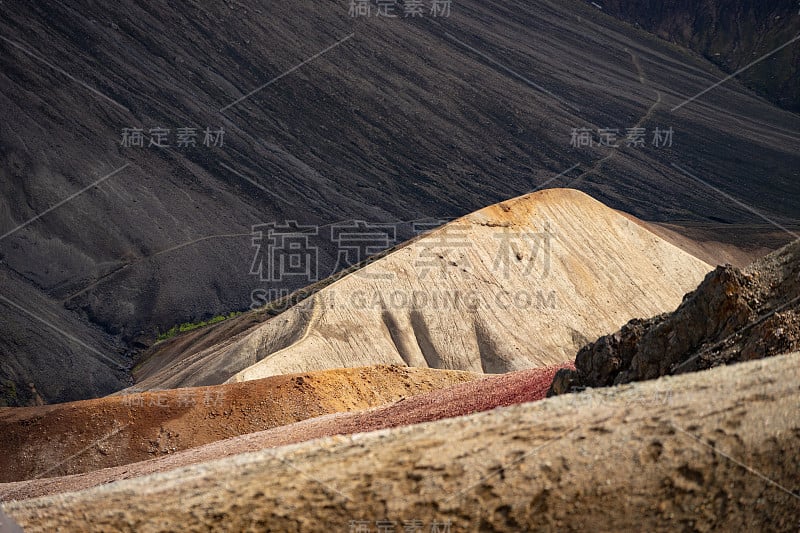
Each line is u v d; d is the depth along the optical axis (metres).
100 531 10.03
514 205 77.81
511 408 10.48
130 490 10.81
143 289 109.69
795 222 153.88
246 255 122.69
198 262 117.56
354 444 10.41
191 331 101.81
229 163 143.50
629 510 8.76
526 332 68.56
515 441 9.53
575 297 72.62
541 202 78.62
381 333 65.12
